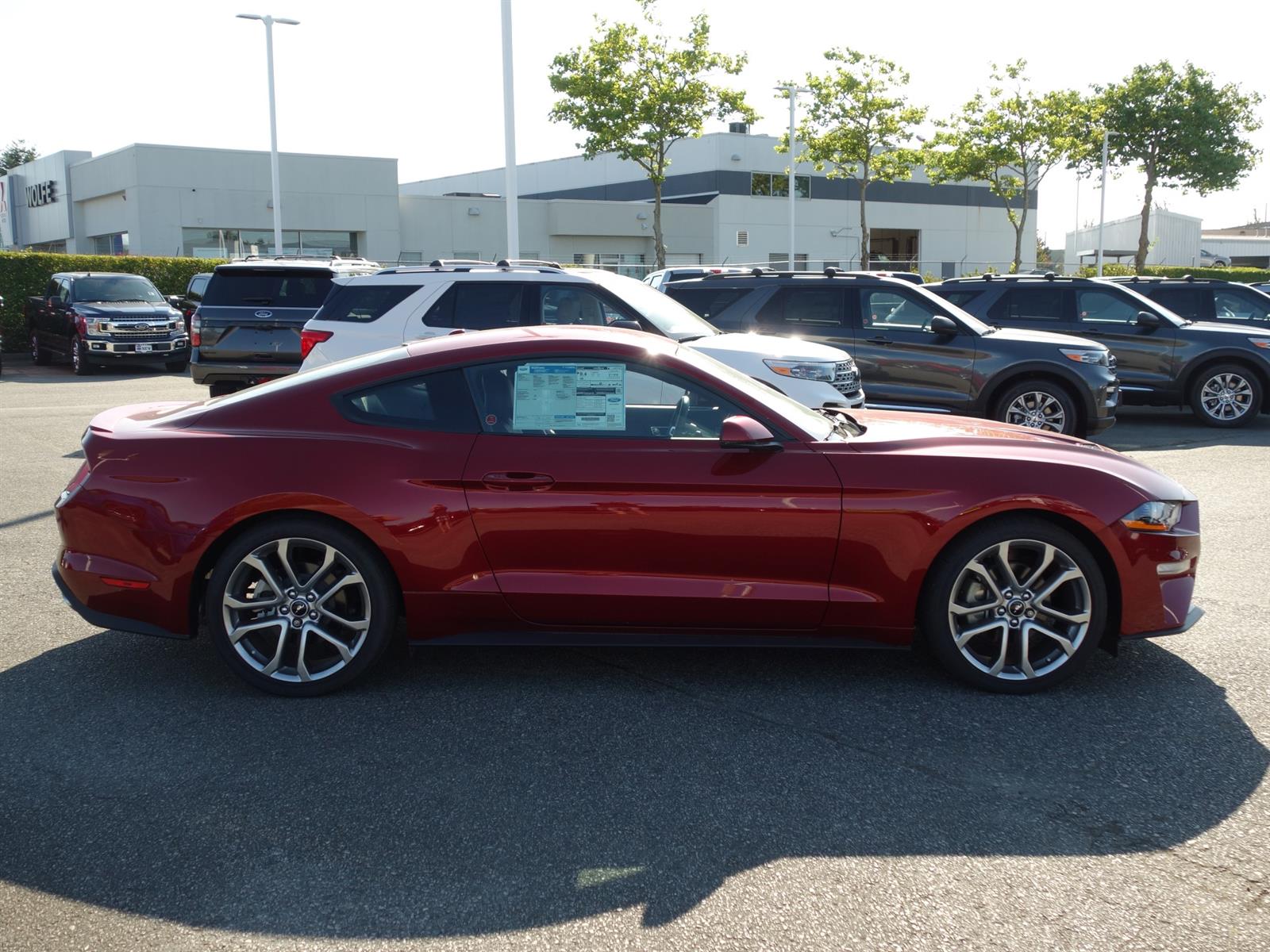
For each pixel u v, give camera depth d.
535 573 4.39
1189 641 5.21
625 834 3.33
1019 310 13.62
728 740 4.04
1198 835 3.32
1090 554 4.43
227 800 3.56
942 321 10.86
